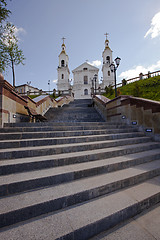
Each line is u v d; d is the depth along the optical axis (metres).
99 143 3.62
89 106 14.66
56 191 1.94
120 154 3.47
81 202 1.93
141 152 3.83
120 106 6.96
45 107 11.25
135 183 2.53
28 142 3.16
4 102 4.48
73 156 2.80
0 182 1.89
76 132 4.16
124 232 1.60
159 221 1.80
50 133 3.79
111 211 1.72
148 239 1.49
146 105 5.30
